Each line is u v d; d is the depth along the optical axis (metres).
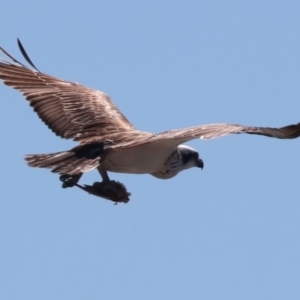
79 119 16.12
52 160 14.60
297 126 13.57
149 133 15.60
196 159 16.77
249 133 13.49
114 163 15.27
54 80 16.77
